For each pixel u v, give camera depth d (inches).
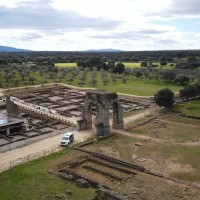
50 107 4146.2
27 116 3794.3
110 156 2266.2
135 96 4805.6
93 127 3157.0
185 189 1770.4
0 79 6107.3
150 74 7007.9
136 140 2709.2
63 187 1787.6
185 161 2213.3
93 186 1834.4
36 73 7411.4
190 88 4370.1
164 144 2603.3
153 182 1863.9
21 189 1760.6
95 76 6899.6
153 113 3779.5
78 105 4328.3
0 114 3592.5
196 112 3769.7
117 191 1732.3
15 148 2514.8
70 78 6392.7
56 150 2449.6
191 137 2824.8
